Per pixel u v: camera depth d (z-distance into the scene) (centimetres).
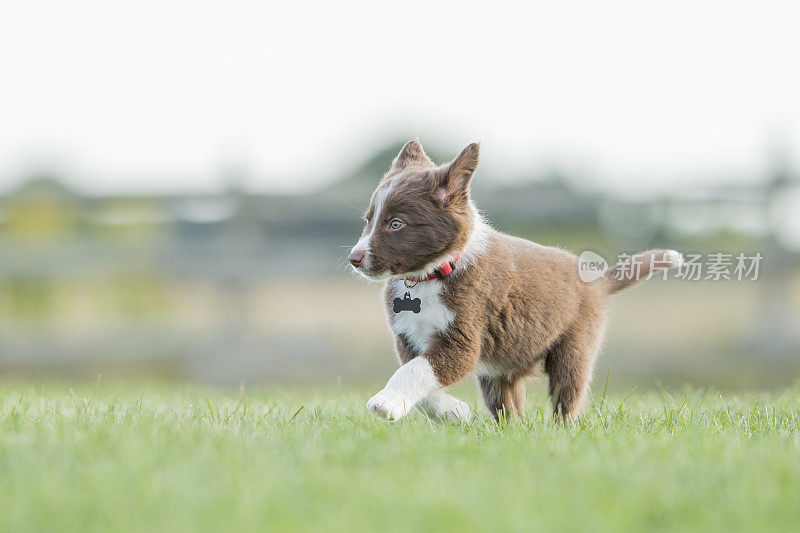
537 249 997
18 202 2570
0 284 2395
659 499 559
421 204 894
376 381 2169
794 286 2162
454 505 538
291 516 524
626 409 1029
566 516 528
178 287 2406
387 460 683
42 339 2288
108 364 2264
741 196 2200
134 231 2553
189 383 2212
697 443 752
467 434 830
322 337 2306
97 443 716
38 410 962
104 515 524
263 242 2472
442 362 889
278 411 959
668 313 2202
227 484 593
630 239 2245
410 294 914
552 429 856
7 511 533
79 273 2403
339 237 2477
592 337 1003
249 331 2377
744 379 2038
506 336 935
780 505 554
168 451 684
